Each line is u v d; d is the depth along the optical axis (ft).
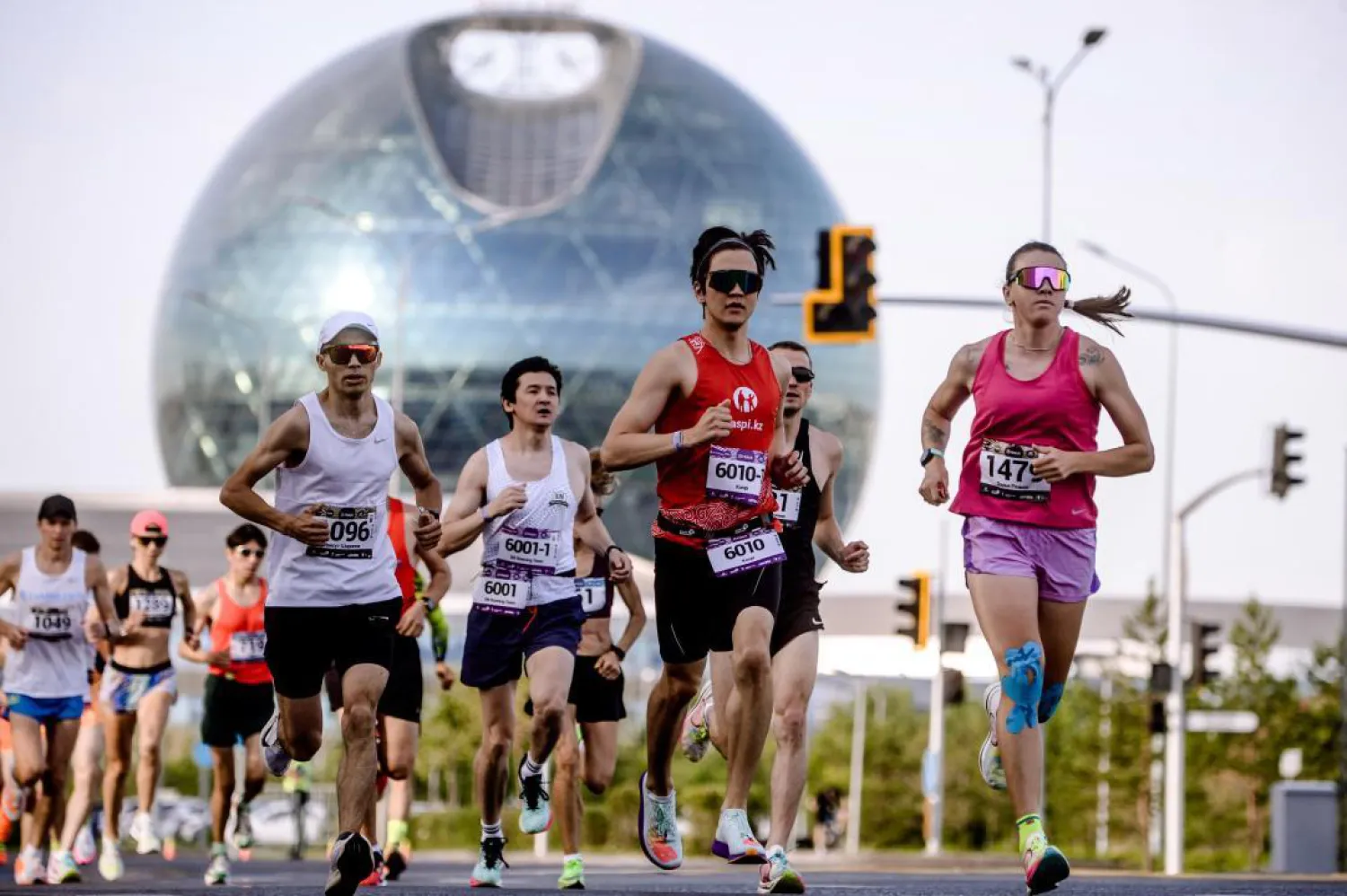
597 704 111.65
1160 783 387.96
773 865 77.56
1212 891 83.61
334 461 69.62
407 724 109.40
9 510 447.01
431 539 73.77
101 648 128.47
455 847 416.67
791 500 84.84
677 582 76.89
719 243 75.41
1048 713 71.31
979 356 69.15
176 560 451.12
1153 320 203.00
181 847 344.28
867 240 197.98
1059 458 66.44
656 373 75.25
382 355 69.87
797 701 81.82
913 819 552.00
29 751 120.37
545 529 95.04
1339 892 82.48
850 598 546.67
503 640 95.91
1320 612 587.27
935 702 411.54
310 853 340.80
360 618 70.23
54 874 128.98
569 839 110.93
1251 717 342.03
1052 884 65.67
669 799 85.35
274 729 79.87
